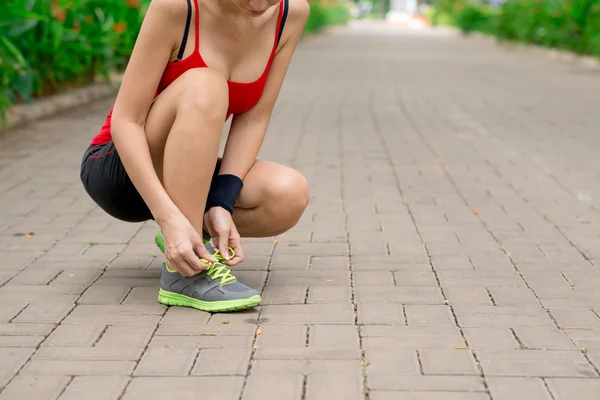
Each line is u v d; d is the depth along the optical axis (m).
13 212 5.10
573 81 15.41
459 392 2.56
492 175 6.34
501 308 3.34
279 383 2.62
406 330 3.08
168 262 3.34
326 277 3.76
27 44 9.09
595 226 4.77
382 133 8.58
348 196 5.58
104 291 3.56
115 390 2.58
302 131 8.70
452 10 49.28
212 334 3.04
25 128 8.59
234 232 3.28
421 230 4.66
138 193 3.38
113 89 12.13
